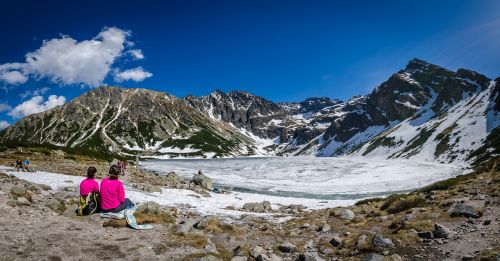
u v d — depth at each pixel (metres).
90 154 95.62
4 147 81.81
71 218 15.77
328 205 40.81
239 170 121.88
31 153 67.88
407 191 65.31
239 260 12.84
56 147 95.69
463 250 12.45
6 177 25.53
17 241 11.51
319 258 13.22
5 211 14.69
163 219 17.53
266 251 14.13
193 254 12.46
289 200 46.59
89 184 16.62
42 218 14.73
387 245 13.77
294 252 14.49
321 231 18.30
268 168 126.06
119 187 16.42
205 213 26.38
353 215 23.36
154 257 11.87
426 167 109.25
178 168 131.00
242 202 39.38
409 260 12.44
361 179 89.31
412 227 15.52
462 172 93.12
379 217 20.61
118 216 15.98
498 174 29.23
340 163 132.25
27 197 18.25
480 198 19.69
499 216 15.45
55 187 27.81
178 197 34.38
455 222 15.89
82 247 11.95
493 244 12.35
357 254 13.63
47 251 11.09
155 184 42.47
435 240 13.81
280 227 20.44
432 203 22.02
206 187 51.94
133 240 13.42
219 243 15.20
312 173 105.69
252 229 19.28
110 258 11.30
